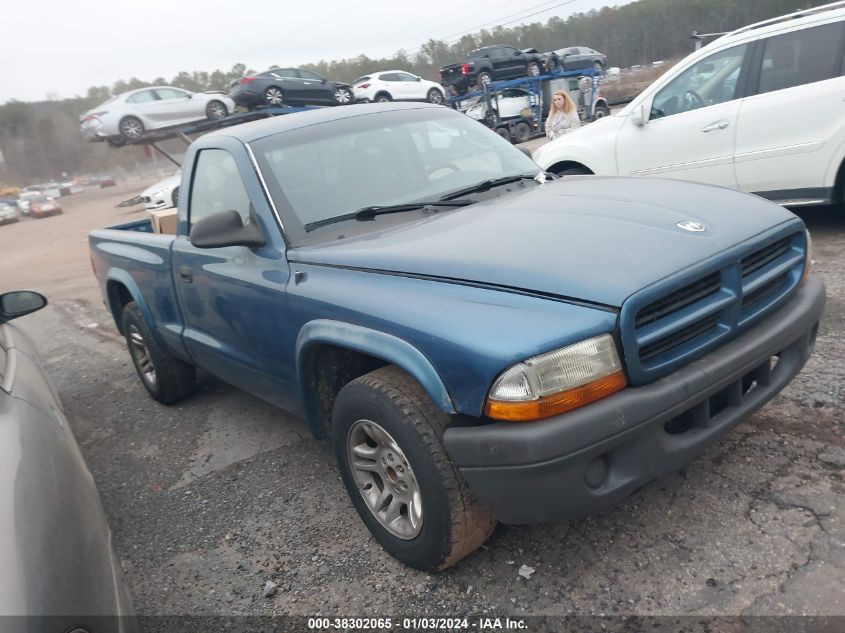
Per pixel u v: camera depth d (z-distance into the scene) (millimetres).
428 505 2375
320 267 2811
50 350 7211
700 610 2209
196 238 2953
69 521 1865
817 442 2975
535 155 7402
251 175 3229
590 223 2562
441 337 2164
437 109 4035
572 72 25547
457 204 3156
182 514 3414
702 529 2568
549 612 2324
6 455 1884
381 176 3365
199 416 4680
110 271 4836
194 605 2695
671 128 6191
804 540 2416
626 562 2480
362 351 2473
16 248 21172
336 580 2695
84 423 4945
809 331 2748
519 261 2293
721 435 2373
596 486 2115
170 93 19297
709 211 2670
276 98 18969
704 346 2305
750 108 5699
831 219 6414
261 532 3129
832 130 5320
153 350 4629
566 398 2010
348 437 2713
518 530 2764
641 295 2090
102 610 1699
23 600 1459
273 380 3277
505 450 2039
